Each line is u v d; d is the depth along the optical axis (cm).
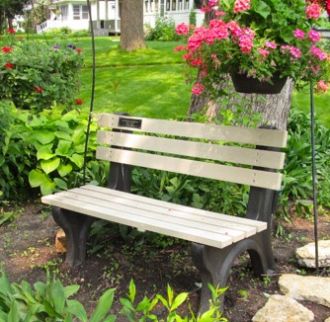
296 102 813
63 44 719
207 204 392
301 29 287
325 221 433
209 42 280
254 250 316
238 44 279
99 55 1418
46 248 380
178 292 318
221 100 416
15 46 733
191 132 349
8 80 628
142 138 371
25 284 215
